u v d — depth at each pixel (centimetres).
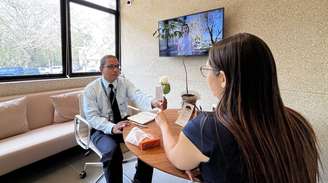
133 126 149
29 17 265
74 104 278
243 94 64
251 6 224
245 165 62
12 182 199
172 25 281
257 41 66
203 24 251
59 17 298
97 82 198
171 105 308
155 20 317
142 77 347
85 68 341
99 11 348
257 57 64
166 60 310
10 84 242
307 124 75
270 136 62
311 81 194
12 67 254
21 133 223
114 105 200
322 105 189
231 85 66
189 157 71
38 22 274
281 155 62
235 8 236
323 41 185
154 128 144
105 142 171
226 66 67
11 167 177
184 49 272
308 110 198
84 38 332
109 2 359
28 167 226
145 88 345
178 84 298
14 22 251
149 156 105
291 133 67
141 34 340
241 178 64
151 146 115
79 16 321
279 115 65
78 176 211
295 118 74
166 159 101
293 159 65
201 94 275
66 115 269
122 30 371
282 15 205
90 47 343
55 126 251
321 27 185
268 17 214
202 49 254
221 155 64
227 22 243
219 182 67
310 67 194
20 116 223
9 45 249
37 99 253
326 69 185
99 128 173
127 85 220
